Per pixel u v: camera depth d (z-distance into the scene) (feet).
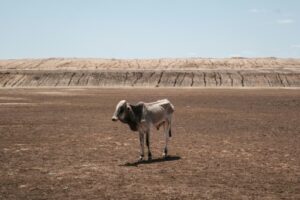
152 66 597.93
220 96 244.63
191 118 122.83
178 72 445.78
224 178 50.01
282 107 165.58
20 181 49.11
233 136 86.38
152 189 45.27
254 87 401.70
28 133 90.79
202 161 60.29
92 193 43.91
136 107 59.06
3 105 174.50
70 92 296.92
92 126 103.81
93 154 66.23
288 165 57.47
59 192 44.37
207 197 42.19
